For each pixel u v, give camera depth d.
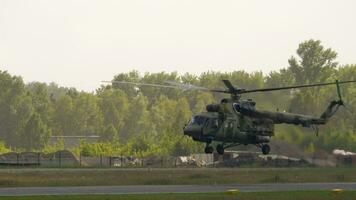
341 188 108.56
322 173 148.62
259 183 121.31
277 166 177.50
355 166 172.75
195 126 101.25
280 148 179.00
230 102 103.50
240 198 85.56
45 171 142.75
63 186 106.69
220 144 105.19
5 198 79.88
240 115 104.06
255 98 138.88
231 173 146.12
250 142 106.31
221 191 97.12
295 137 155.38
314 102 197.50
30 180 116.06
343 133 181.12
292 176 138.50
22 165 176.25
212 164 192.88
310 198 87.56
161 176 132.38
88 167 169.25
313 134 155.50
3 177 121.75
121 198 82.62
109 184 112.38
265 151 109.19
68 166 177.12
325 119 116.19
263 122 106.44
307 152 176.50
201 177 132.00
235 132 103.50
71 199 80.69
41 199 80.06
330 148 177.00
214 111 103.19
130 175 133.62
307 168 166.62
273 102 139.00
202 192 93.88
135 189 100.31
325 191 96.88
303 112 195.88
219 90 103.00
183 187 106.38
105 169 155.62
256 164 183.00
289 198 86.94
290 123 111.25
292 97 197.62
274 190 100.50
